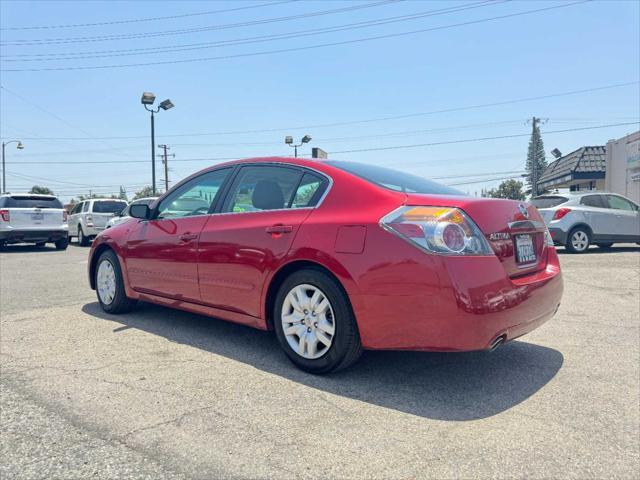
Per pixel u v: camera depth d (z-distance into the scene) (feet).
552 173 100.78
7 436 8.25
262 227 11.98
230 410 9.29
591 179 79.51
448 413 9.26
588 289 21.99
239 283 12.37
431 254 9.34
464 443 8.13
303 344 11.16
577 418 9.10
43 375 11.07
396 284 9.60
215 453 7.75
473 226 9.71
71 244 61.62
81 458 7.58
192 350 12.96
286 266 11.42
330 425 8.71
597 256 35.17
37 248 53.26
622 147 70.69
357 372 11.41
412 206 9.98
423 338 9.47
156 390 10.23
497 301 9.48
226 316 12.96
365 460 7.57
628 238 38.96
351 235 10.30
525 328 10.44
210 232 13.23
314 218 11.12
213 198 13.98
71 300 19.92
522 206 11.61
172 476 7.10
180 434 8.34
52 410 9.25
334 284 10.50
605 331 15.11
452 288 9.13
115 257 16.79
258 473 7.20
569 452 7.88
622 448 8.02
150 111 62.23
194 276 13.64
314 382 10.75
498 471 7.30
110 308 17.02
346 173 11.58
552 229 37.50
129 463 7.44
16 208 47.14
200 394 10.03
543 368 11.80
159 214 15.70
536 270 11.44
